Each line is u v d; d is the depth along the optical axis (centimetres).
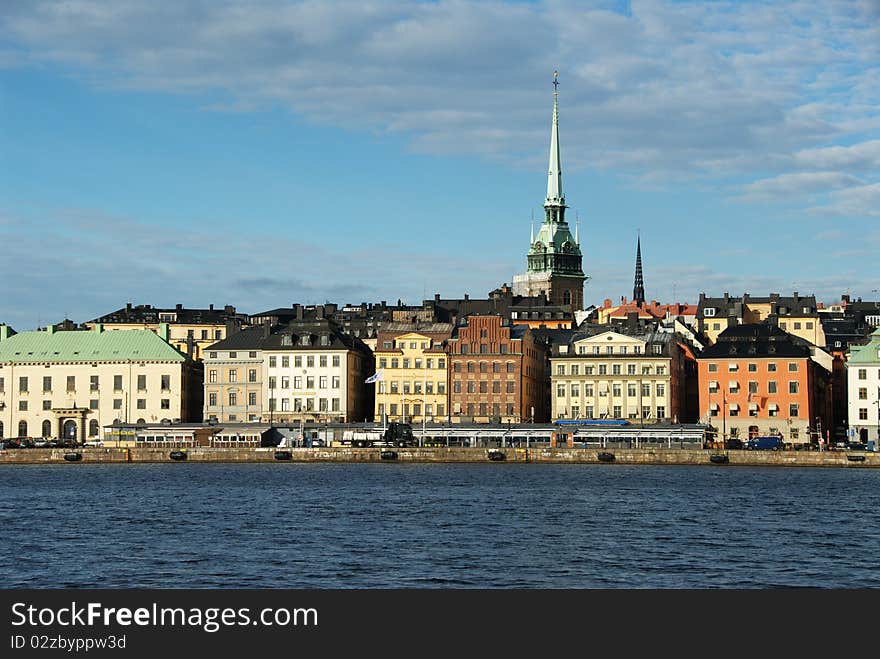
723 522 16750
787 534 15550
